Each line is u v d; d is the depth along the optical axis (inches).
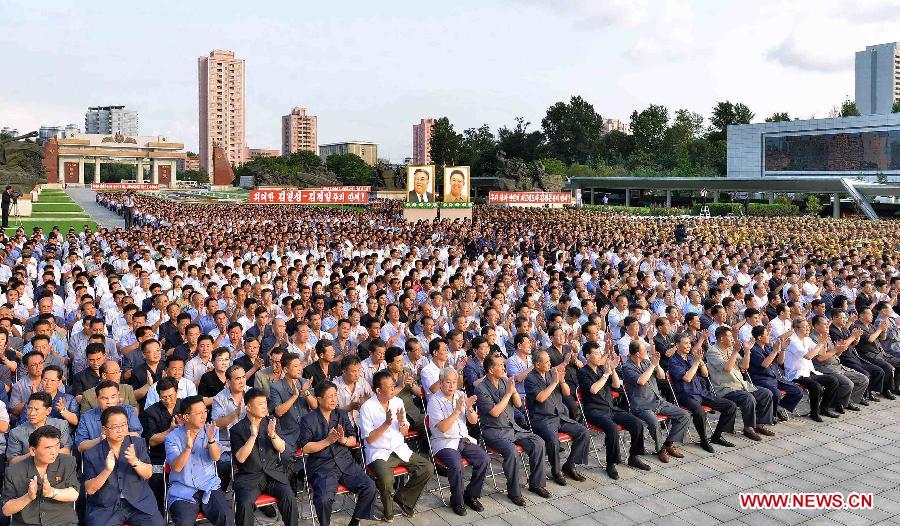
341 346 429.1
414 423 358.3
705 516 313.1
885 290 633.6
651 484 350.3
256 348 378.3
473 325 493.0
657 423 374.9
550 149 5511.8
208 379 350.3
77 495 256.1
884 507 321.7
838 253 971.3
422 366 384.8
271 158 5900.6
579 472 366.0
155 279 633.6
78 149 5511.8
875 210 2568.9
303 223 1476.4
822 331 461.4
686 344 412.5
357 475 301.3
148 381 354.3
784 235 1321.4
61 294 607.5
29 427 274.8
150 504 270.2
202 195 3946.9
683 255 840.9
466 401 330.6
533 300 549.0
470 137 5762.8
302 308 477.4
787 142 3501.5
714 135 4894.2
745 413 410.9
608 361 377.7
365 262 772.6
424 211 1787.6
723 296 597.9
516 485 328.5
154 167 5920.3
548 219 1712.6
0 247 804.0
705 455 390.0
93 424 293.1
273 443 287.1
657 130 5502.0
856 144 3218.5
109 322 501.0
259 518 313.0
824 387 449.4
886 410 467.5
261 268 670.5
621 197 3890.3
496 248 1027.9
